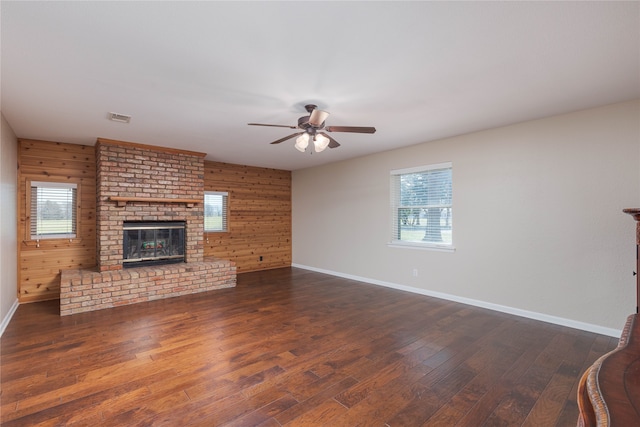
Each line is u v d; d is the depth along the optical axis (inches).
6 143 139.5
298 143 125.3
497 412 77.7
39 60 88.0
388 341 119.7
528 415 76.5
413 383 90.6
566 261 135.4
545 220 141.1
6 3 64.2
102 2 64.4
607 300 125.4
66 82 102.1
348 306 164.9
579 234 132.0
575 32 75.6
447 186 180.1
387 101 119.7
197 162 209.8
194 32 75.3
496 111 131.6
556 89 109.3
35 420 73.5
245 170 265.4
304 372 96.3
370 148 201.8
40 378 92.0
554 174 138.5
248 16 69.2
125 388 87.0
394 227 208.5
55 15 68.4
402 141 183.2
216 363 101.7
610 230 124.7
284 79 100.7
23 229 172.4
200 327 133.8
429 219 189.3
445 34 76.5
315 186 269.0
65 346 114.3
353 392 86.0
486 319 144.0
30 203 174.6
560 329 131.7
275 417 75.4
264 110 128.9
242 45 81.0
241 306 164.9
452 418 75.5
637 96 115.9
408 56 87.0
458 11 67.8
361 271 228.1
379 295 187.2
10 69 93.1
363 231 226.7
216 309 159.5
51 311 156.2
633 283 120.0
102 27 73.1
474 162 164.9
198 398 82.6
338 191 247.0
